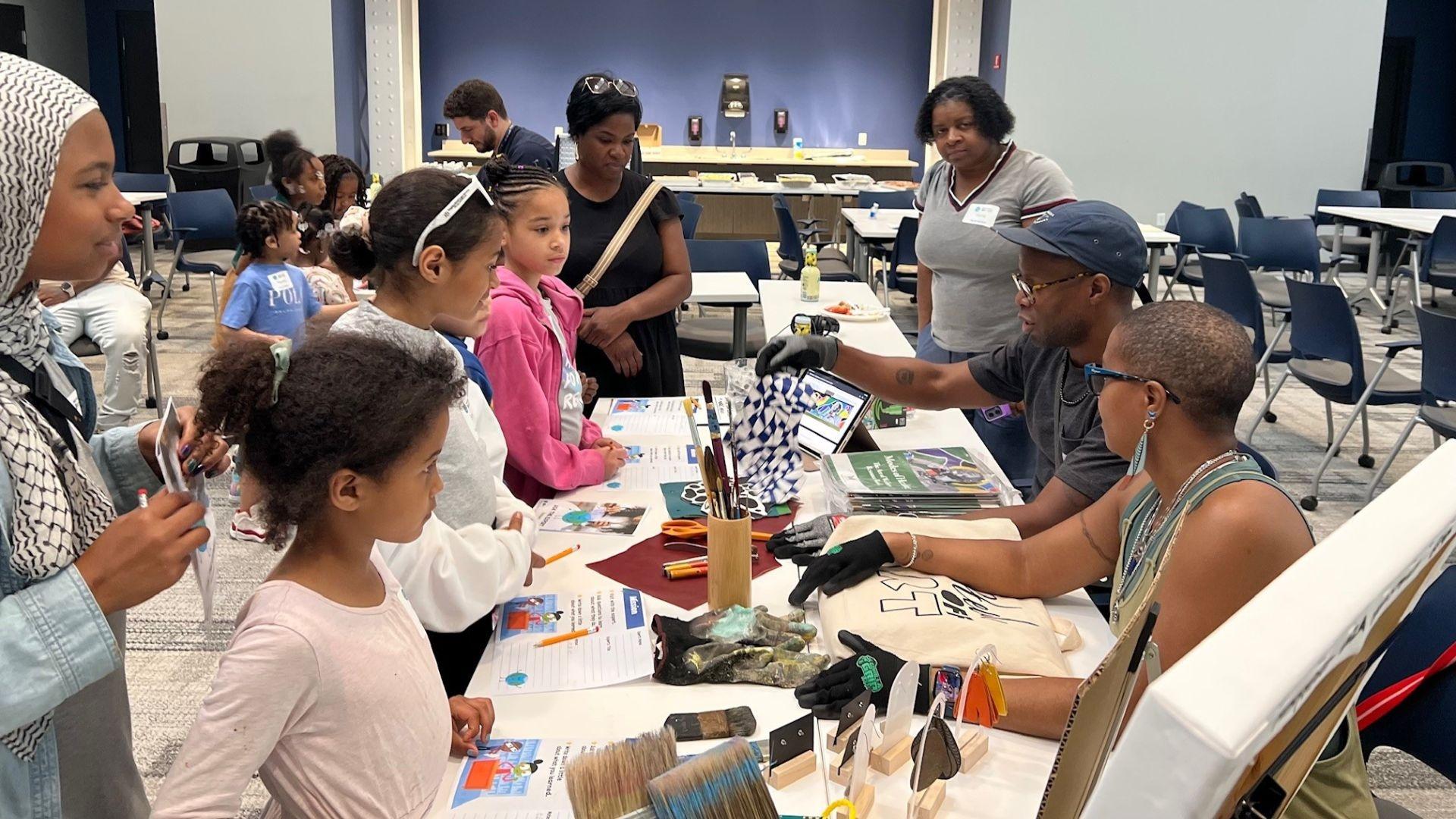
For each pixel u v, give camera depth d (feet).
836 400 8.05
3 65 3.37
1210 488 4.31
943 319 11.64
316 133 32.83
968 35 36.86
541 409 6.89
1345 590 1.84
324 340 3.61
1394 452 14.44
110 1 40.32
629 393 10.64
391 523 3.63
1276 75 32.19
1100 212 6.44
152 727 8.88
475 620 5.21
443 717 4.00
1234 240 26.03
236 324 13.76
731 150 37.19
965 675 4.41
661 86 38.27
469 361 5.95
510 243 7.13
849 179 34.12
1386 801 5.21
